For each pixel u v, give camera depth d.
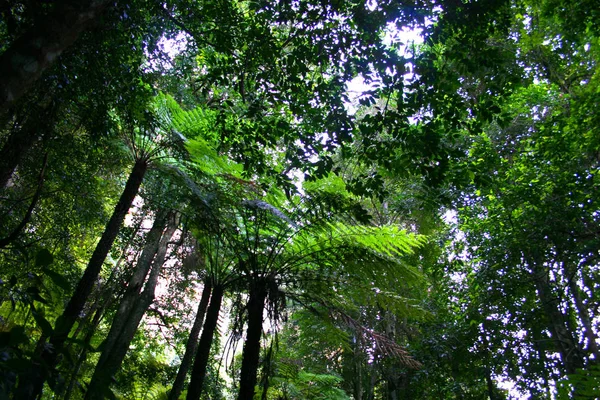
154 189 6.32
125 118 4.34
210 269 5.17
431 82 3.50
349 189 4.00
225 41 3.98
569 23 5.93
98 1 2.36
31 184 5.59
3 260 4.61
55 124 4.56
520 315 7.74
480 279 7.45
